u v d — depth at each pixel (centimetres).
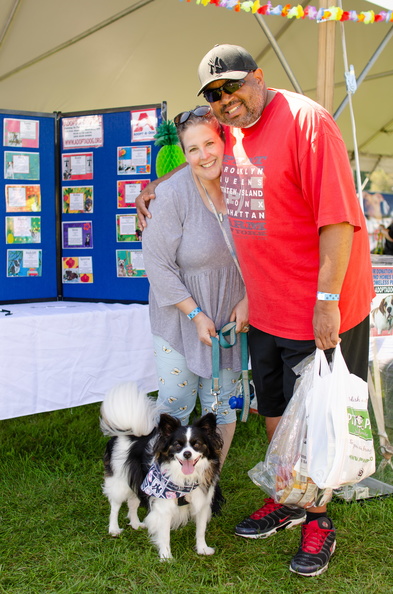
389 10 299
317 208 189
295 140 189
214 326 242
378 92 605
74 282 355
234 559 229
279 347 227
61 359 293
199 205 236
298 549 226
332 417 195
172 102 579
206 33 481
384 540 240
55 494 284
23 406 284
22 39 454
